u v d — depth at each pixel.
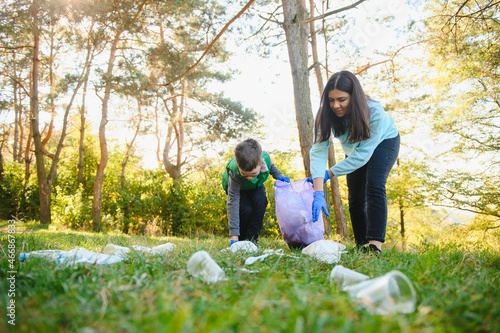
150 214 14.49
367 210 2.98
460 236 13.44
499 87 11.91
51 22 11.30
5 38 13.03
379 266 2.04
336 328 0.93
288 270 1.99
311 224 3.62
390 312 1.16
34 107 14.27
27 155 19.28
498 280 1.77
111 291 1.33
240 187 3.94
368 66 11.77
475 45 9.95
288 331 0.90
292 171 19.05
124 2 9.96
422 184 14.03
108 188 16.47
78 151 19.12
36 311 1.11
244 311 1.01
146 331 0.88
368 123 2.87
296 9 7.34
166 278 1.56
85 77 13.06
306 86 7.23
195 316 1.02
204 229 14.41
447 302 1.26
